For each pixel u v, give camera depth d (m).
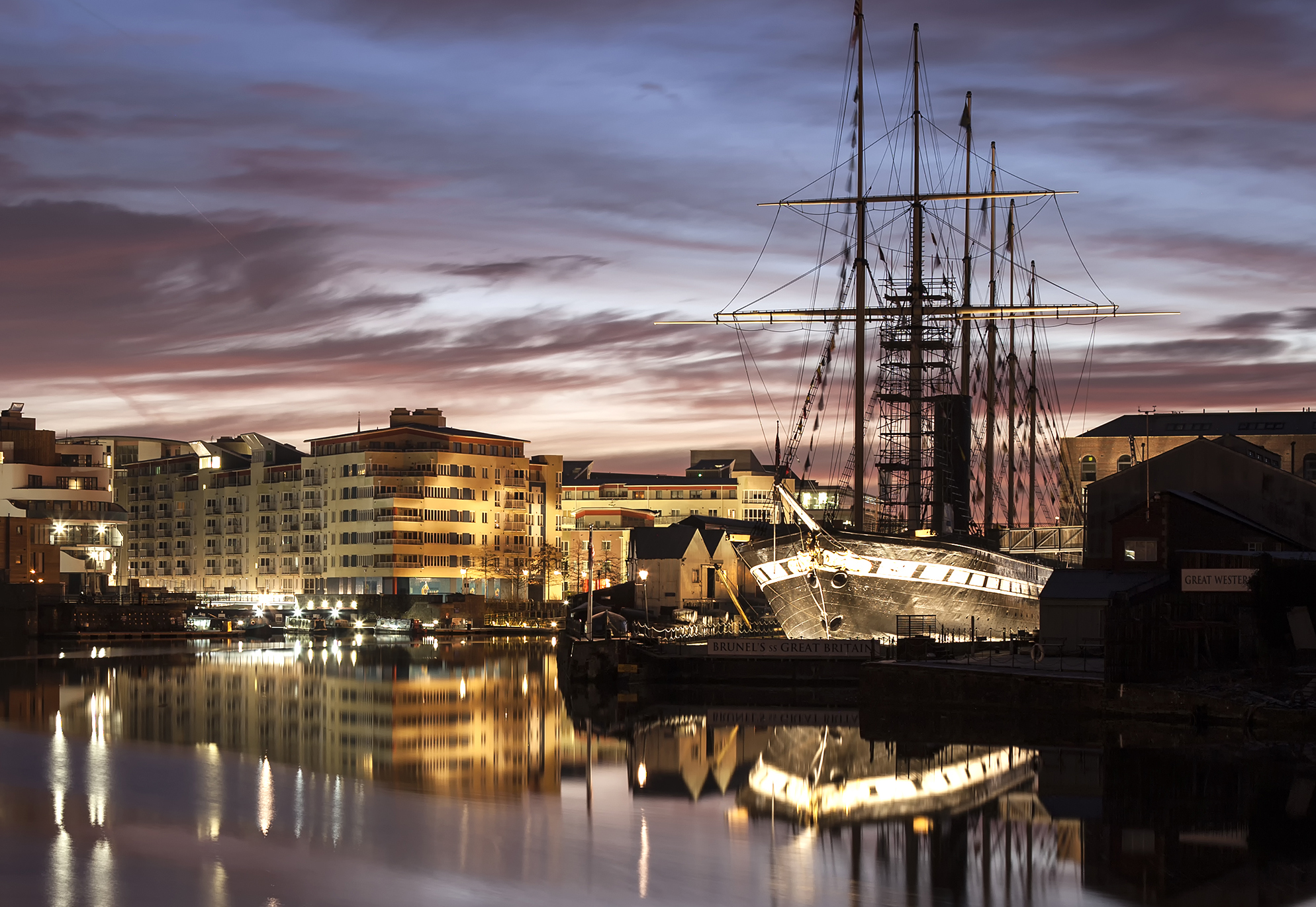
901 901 31.92
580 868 34.50
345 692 86.31
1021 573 93.56
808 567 91.56
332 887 32.16
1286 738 57.72
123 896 31.23
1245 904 31.73
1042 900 32.03
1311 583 64.50
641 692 87.88
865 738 60.88
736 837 38.53
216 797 43.59
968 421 108.25
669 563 151.38
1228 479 93.00
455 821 40.31
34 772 48.28
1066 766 50.66
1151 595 70.25
